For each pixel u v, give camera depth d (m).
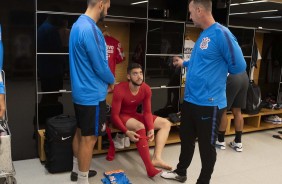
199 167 3.37
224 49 2.35
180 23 4.00
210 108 2.46
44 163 3.30
